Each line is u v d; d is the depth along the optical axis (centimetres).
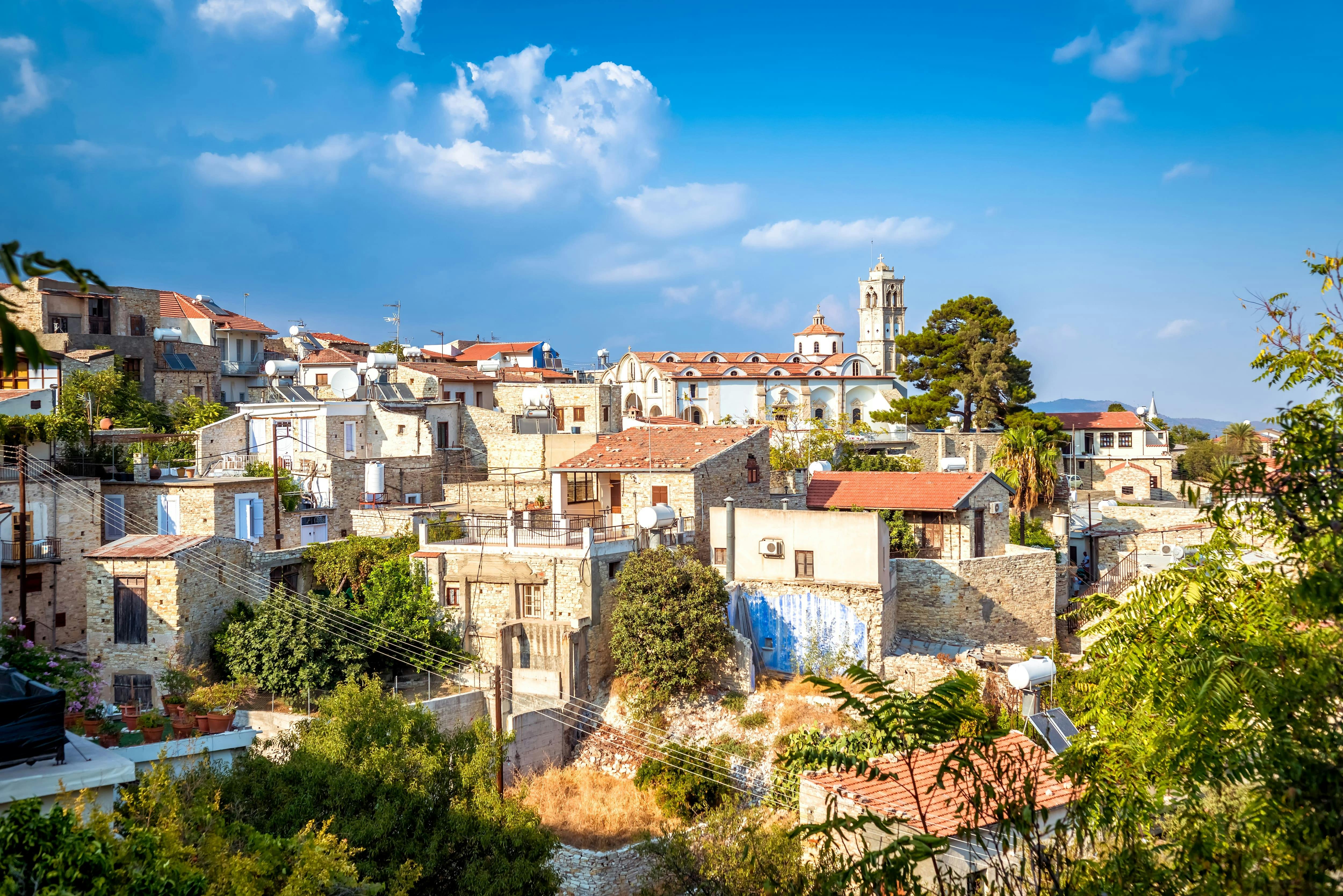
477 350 12556
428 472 6519
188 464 5762
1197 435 12325
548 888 2497
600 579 4412
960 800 2152
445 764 2609
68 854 1302
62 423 4878
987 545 5366
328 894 1786
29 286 6762
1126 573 5747
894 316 16088
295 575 4634
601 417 8069
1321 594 1103
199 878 1461
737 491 5322
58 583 4544
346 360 7612
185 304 8706
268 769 2425
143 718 2639
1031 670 3375
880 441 8856
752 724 4006
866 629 4447
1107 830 1302
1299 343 1254
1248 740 1112
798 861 2292
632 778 3997
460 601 4522
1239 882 1092
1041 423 9519
